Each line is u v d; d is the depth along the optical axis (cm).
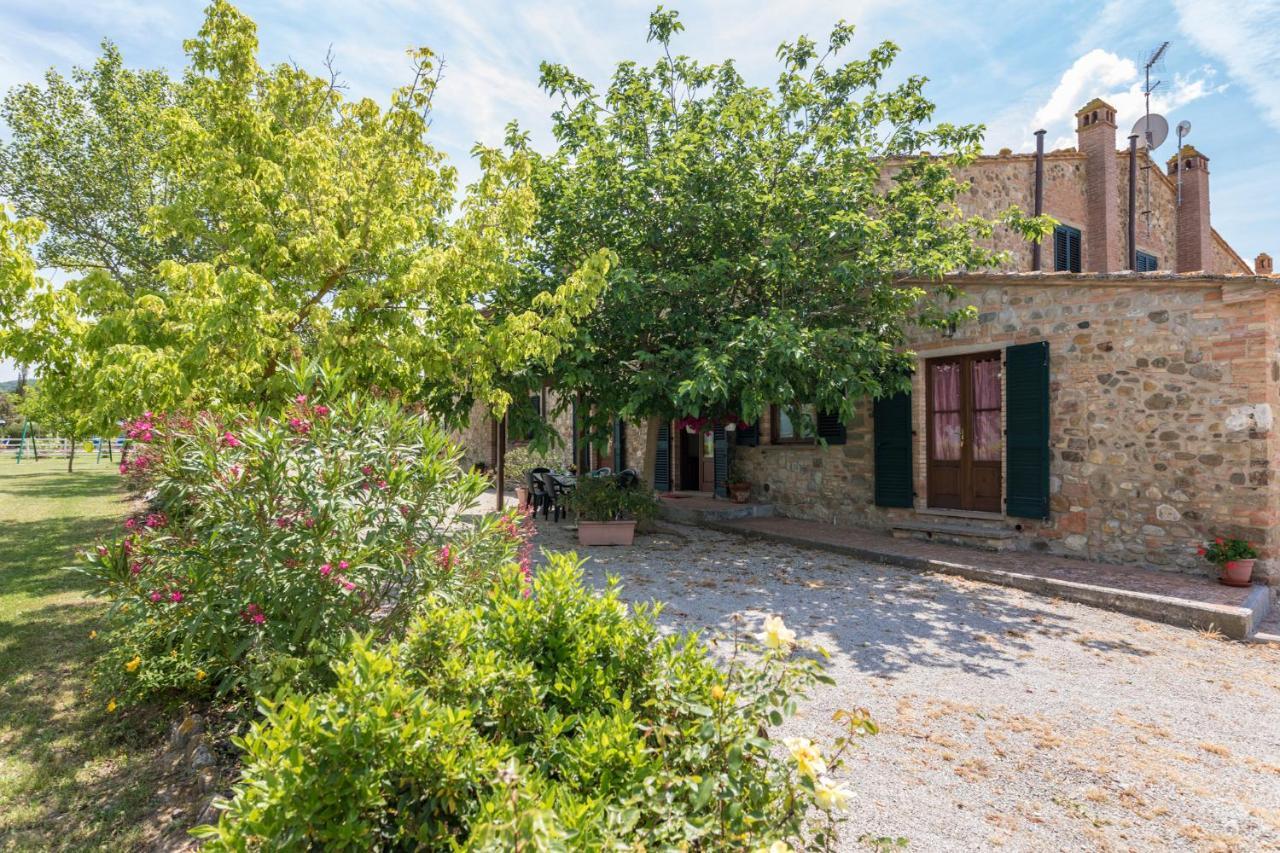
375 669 169
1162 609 539
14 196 1195
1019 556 733
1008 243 1156
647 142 856
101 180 1184
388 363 541
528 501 1188
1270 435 589
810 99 814
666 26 859
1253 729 353
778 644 210
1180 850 251
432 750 162
